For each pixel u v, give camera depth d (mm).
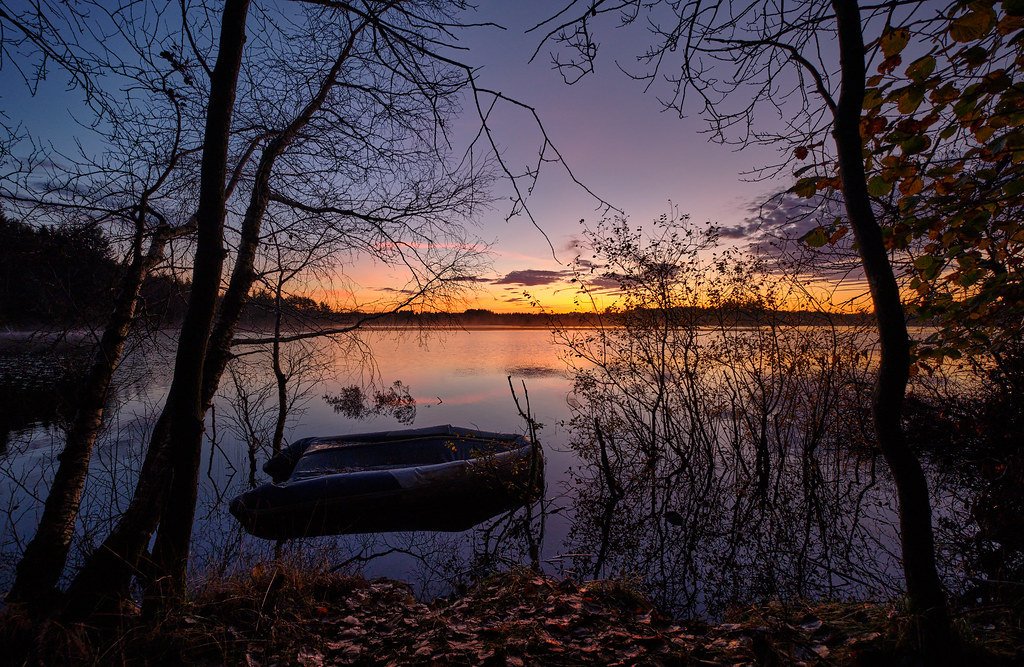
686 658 2604
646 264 9578
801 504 7723
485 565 6008
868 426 9477
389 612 3488
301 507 7109
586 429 10539
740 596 4980
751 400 10000
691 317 9992
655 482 9250
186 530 2992
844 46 2107
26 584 3207
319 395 17422
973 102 2453
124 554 3068
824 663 2451
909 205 2717
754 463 9844
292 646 2830
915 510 2211
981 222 2754
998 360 5094
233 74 2883
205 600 3227
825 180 2592
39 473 6711
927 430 7707
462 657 2650
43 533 3430
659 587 5301
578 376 10539
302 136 4645
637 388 10469
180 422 2900
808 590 4988
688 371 9961
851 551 5922
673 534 6934
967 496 6391
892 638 2387
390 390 18906
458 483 7867
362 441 9984
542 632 2895
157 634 2707
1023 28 2338
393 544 6734
